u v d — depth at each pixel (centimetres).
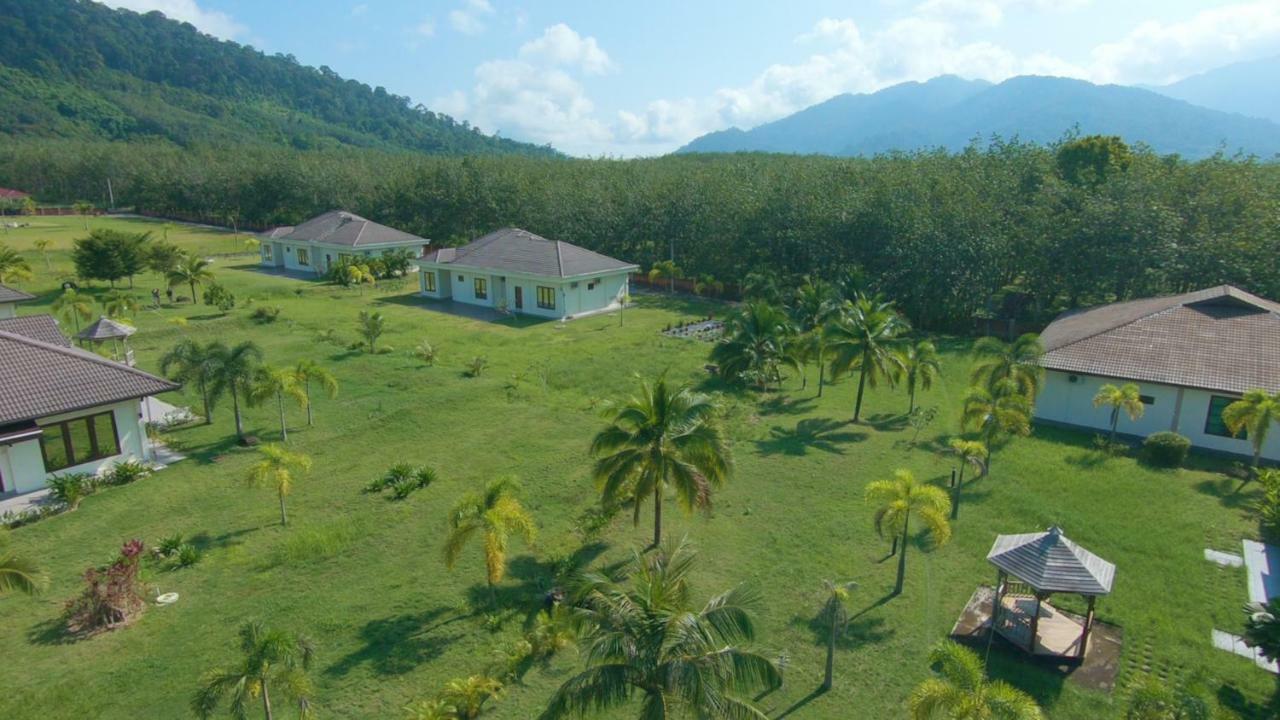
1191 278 4531
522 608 1952
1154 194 4703
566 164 10562
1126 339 3466
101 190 12862
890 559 2205
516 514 1933
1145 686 1664
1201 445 3177
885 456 3009
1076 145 6850
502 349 4622
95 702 1592
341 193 10169
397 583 2059
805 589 2042
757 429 3316
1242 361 3150
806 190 6028
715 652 1238
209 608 1939
